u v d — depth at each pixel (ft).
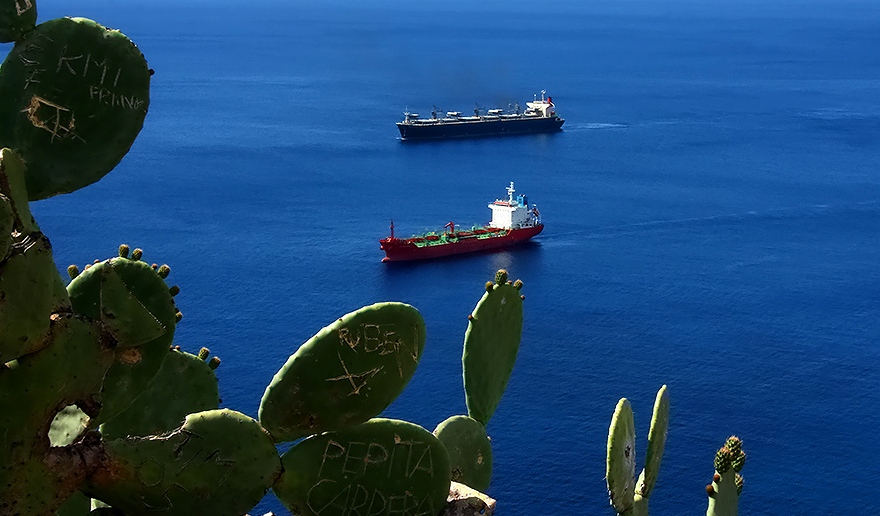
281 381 22.38
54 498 19.08
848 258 355.15
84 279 22.88
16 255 17.35
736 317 288.92
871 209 430.61
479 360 32.53
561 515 167.73
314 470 22.90
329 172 506.89
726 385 234.17
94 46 22.34
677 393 228.22
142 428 25.45
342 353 22.58
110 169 22.74
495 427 203.00
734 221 411.34
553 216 419.13
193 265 341.62
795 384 235.81
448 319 297.94
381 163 536.42
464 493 25.26
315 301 310.45
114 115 22.61
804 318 288.92
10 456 18.33
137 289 23.09
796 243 376.89
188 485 20.85
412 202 452.35
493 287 32.50
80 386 18.88
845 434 207.41
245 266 340.59
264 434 22.17
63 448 19.54
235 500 21.63
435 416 211.41
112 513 20.70
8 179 17.72
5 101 22.02
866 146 581.12
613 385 232.94
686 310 295.89
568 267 345.92
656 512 168.35
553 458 187.93
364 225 409.49
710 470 185.78
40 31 22.06
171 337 23.34
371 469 23.44
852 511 177.78
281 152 557.33
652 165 531.09
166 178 470.39
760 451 197.88
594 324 280.72
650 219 415.44
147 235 376.48
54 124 22.22
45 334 17.98
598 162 542.57
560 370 240.53
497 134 624.59
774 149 574.56
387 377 23.18
